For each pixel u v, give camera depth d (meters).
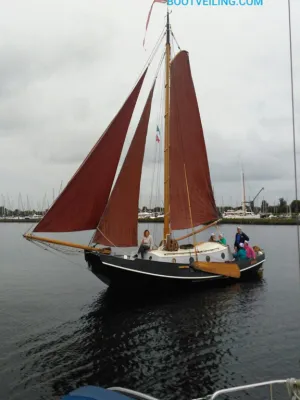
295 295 20.23
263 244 56.12
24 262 36.59
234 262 22.48
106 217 18.28
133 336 13.84
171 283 19.05
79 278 27.00
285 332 14.29
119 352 12.39
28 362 11.63
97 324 15.30
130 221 18.84
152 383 10.33
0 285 24.27
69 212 17.38
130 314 16.59
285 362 11.60
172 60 22.03
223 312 16.88
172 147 21.75
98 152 17.58
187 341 13.34
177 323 15.31
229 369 11.13
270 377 10.65
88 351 12.47
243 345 12.96
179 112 22.22
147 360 11.76
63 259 39.12
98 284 24.45
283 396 9.70
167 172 21.31
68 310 17.61
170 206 21.27
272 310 17.28
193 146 22.78
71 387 10.15
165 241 20.83
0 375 10.78
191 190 22.55
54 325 15.27
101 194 17.89
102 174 17.73
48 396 9.70
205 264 20.20
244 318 16.02
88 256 17.81
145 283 18.41
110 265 17.33
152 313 16.69
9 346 12.92
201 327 14.84
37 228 17.08
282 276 26.88
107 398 5.96
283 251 46.19
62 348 12.74
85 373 10.90
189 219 22.19
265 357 11.97
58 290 22.55
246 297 19.70
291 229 98.50
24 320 16.03
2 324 15.47
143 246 19.67
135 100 18.64
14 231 102.25
